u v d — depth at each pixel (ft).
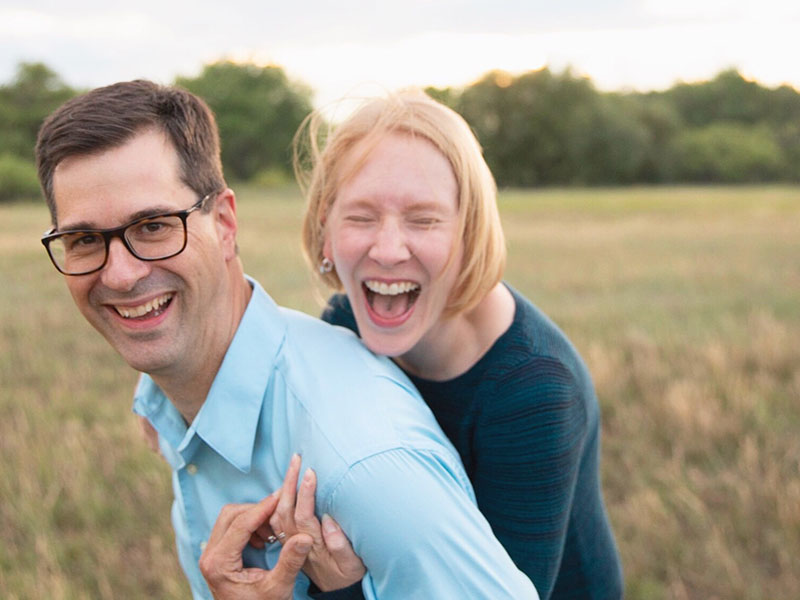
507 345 5.77
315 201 5.98
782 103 312.50
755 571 11.20
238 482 5.15
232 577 4.73
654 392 18.10
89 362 22.27
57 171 4.57
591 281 39.91
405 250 5.19
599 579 6.88
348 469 4.37
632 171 251.19
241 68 289.53
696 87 323.78
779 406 17.07
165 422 5.61
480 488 5.84
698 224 80.53
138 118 4.60
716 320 27.12
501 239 5.57
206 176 4.87
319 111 5.96
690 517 12.57
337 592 4.61
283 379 4.97
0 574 10.66
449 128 5.28
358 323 5.68
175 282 4.75
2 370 21.52
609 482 14.33
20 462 14.24
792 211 97.86
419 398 5.38
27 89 237.66
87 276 4.66
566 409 5.63
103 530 12.32
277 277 41.04
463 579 4.34
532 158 252.21
